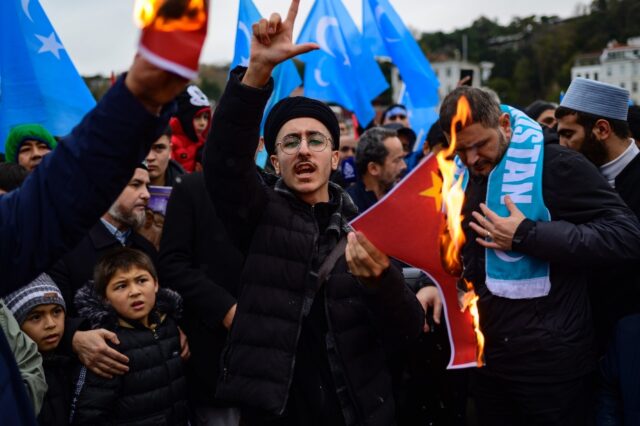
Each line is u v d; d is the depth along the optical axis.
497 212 2.64
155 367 2.71
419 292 3.26
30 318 2.58
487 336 2.69
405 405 3.61
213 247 2.94
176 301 2.86
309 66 5.62
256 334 2.07
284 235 2.15
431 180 2.00
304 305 2.11
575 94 3.07
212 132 2.00
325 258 2.15
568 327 2.59
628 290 2.81
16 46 3.65
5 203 1.25
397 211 2.00
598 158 3.05
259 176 2.29
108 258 2.78
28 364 2.42
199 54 0.97
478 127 2.54
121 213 3.08
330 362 2.08
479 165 2.63
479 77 59.03
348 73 5.65
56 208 1.22
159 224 3.45
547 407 2.58
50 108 3.81
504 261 2.60
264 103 1.95
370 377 2.10
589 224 2.53
